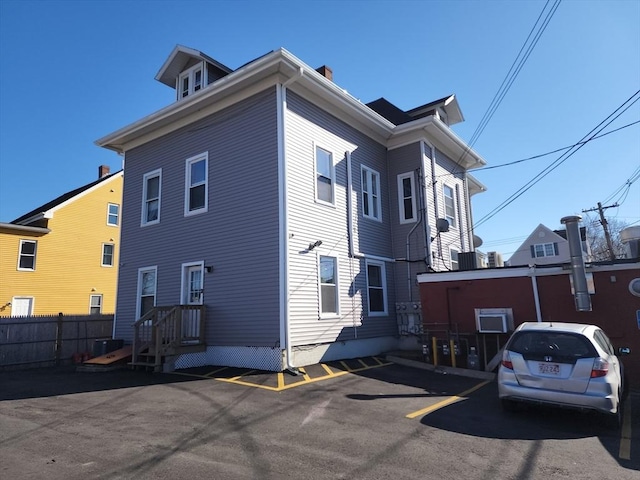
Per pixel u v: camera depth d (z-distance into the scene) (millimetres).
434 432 5648
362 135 14414
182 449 4914
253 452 4828
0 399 7797
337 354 11727
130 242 14477
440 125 14859
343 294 12352
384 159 15469
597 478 4273
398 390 8273
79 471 4273
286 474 4230
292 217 10961
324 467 4418
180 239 12930
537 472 4391
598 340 6395
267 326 10500
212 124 12648
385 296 14117
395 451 4906
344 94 12594
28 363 13109
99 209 25688
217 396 7602
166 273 13125
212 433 5508
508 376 6430
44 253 22797
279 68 10938
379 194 14828
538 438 5473
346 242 12844
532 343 6457
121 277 14516
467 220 17953
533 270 10375
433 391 8250
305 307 10938
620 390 6422
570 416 6484
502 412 6699
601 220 31844
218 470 4305
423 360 11641
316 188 12000
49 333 13750
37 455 4734
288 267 10578
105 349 12781
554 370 6102
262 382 8812
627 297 9250
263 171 11234
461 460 4684
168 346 10555
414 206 14773
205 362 11359
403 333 14086
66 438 5328
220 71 14656
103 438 5316
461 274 11250
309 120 12109
